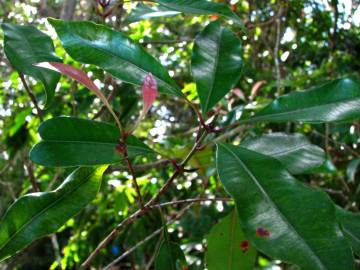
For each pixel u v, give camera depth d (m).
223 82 0.28
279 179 0.20
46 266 1.18
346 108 0.24
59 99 0.56
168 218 0.70
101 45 0.27
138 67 0.27
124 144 0.23
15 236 0.26
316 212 0.19
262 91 0.75
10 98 0.67
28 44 0.29
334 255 0.17
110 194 0.74
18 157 0.63
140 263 0.68
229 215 0.31
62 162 0.24
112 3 0.39
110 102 0.42
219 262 0.31
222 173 0.21
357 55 0.88
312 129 0.65
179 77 0.88
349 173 0.59
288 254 0.17
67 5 0.63
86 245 0.76
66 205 0.26
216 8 0.29
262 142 0.29
